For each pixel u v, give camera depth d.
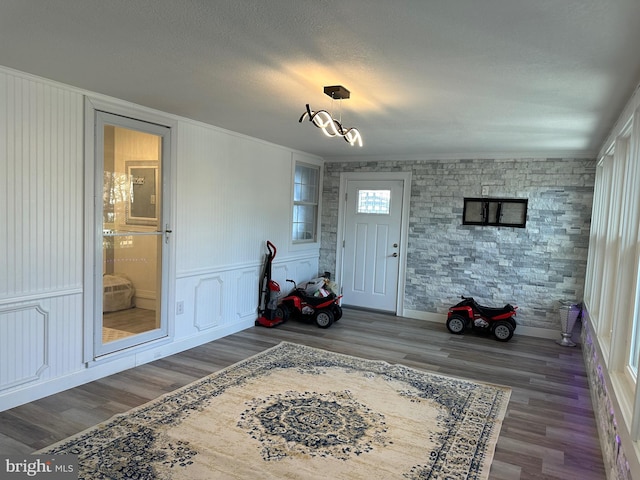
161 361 4.01
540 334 5.41
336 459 2.47
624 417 2.06
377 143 5.13
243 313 5.25
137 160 3.74
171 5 1.84
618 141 3.28
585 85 2.62
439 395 3.44
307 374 3.79
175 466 2.35
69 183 3.21
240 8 1.84
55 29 2.12
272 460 2.44
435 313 6.00
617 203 3.23
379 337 5.11
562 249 5.30
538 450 2.70
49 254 3.12
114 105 3.45
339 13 1.84
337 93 2.91
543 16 1.78
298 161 6.14
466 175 5.75
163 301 4.08
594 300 3.99
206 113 3.90
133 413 2.94
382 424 2.92
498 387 3.68
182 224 4.22
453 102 3.14
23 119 2.90
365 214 6.51
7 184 2.85
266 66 2.56
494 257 5.64
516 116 3.48
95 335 3.48
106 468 2.31
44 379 3.15
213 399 3.20
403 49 2.21
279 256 5.84
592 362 3.64
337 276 6.74
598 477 2.44
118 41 2.26
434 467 2.44
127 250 3.74
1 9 1.91
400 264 6.22
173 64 2.60
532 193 5.40
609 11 1.71
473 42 2.08
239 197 4.98
